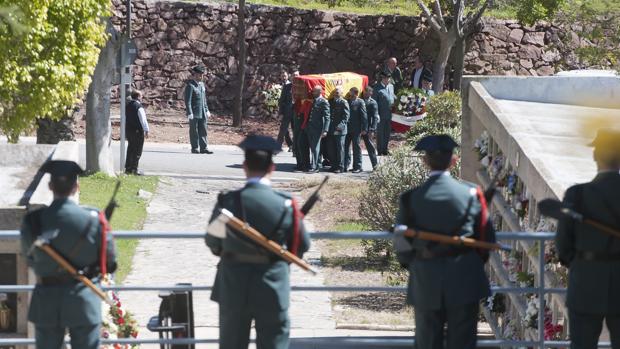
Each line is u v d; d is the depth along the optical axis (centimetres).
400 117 5116
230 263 1121
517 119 2164
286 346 1136
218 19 5559
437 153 1147
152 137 4778
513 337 1788
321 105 4062
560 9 5384
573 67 5725
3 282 1519
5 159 1873
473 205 1130
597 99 2467
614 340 1141
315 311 2361
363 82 4553
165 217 3194
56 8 2648
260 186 1129
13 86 2589
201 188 3659
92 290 1123
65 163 1131
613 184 1118
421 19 5722
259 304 1110
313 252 2930
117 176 3659
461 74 5525
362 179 3988
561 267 1510
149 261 2741
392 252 2783
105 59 3581
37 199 1427
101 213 1136
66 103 2780
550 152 1834
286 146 4891
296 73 4325
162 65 5522
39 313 1116
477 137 2412
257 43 5616
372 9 5941
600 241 1112
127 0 5125
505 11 5906
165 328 1499
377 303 2458
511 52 5781
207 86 5578
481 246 1129
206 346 2077
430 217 1124
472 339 1135
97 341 1138
